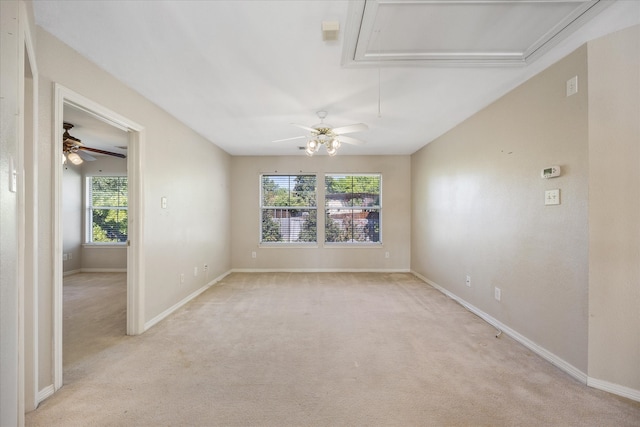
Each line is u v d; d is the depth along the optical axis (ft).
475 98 9.84
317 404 5.91
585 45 6.58
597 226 6.45
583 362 6.63
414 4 5.36
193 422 5.41
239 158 19.29
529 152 8.39
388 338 9.00
